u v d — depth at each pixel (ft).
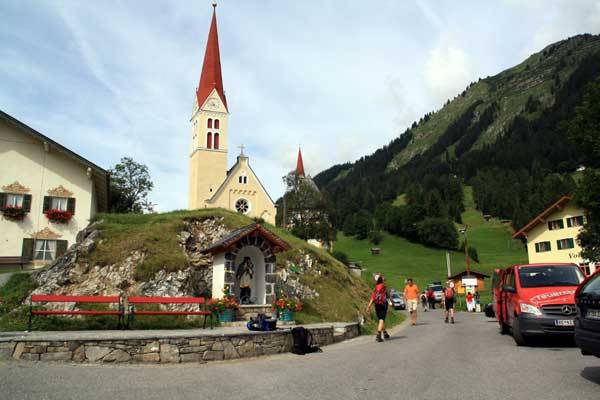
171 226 79.61
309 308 76.38
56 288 61.67
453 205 473.67
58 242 100.12
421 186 557.74
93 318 52.37
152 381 28.96
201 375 31.60
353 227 418.92
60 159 103.04
